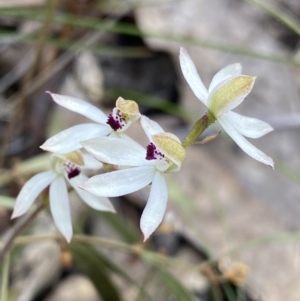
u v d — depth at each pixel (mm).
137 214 198
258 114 248
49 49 208
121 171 82
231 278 145
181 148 82
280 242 193
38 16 166
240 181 215
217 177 214
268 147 233
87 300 175
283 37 300
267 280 184
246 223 202
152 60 250
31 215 107
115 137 84
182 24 264
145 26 251
